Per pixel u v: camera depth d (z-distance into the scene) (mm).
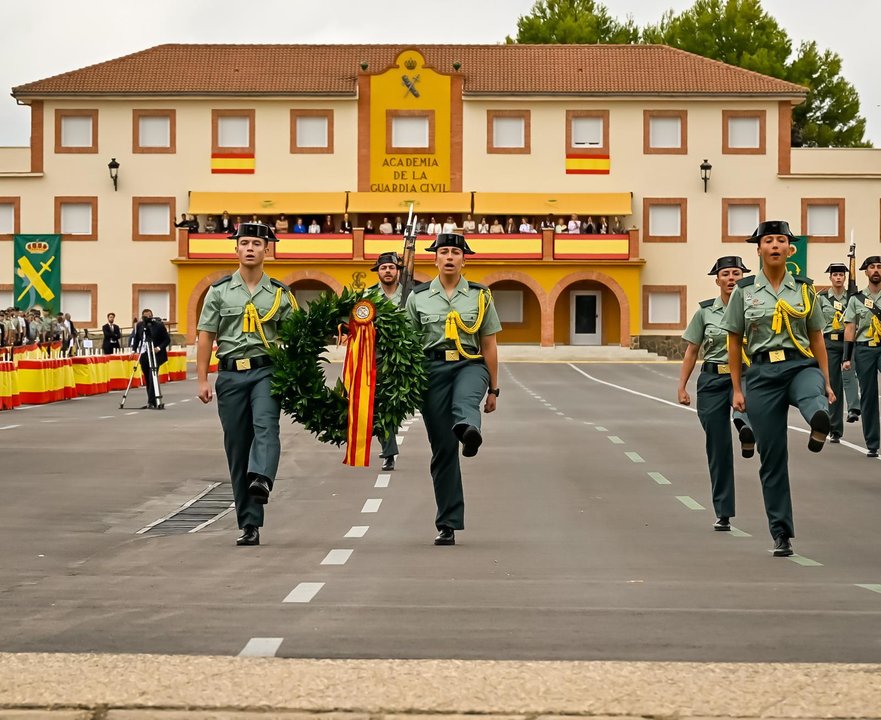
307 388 12156
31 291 71312
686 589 9914
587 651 7590
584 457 21078
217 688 6527
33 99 71188
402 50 71375
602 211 71000
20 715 6129
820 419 11367
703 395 13930
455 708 6203
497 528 13758
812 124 93062
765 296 11906
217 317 12516
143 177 71312
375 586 10039
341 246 69125
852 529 13734
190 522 14367
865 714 6117
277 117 71375
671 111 71750
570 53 74562
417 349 12109
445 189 71500
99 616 8695
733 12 93625
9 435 24578
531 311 71938
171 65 73062
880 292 21156
